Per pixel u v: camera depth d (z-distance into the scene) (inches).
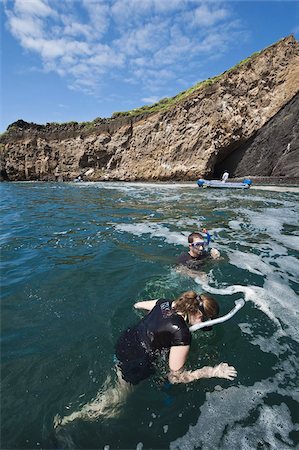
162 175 1061.8
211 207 440.8
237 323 136.1
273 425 86.9
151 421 88.0
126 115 1201.4
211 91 953.5
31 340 123.3
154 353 105.8
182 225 319.3
